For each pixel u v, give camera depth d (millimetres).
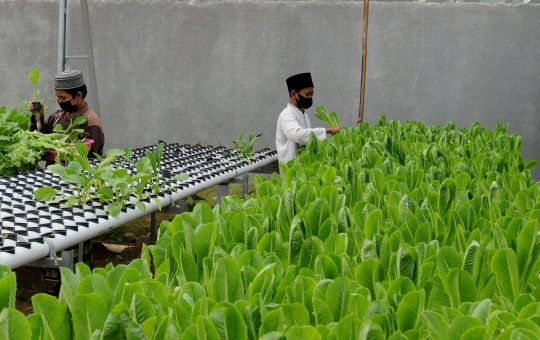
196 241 1838
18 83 8789
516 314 1467
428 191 2365
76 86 5367
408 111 7820
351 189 2725
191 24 8273
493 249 1750
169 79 8430
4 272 1467
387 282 1590
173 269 1850
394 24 7719
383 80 7848
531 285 1748
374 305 1321
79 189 3566
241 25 8133
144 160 3752
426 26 7629
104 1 8438
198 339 1224
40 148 4680
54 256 2814
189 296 1486
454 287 1525
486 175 3154
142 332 1172
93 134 5512
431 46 7648
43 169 4652
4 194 3738
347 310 1415
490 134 5191
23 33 8680
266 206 2350
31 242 2773
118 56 8516
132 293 1394
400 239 1862
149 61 8453
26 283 4676
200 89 8367
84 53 8547
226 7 8141
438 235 2117
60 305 1292
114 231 6000
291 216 2199
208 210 2166
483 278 1669
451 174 3158
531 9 7289
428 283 1553
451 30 7559
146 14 8359
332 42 7922
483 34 7465
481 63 7516
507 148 4234
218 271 1489
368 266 1618
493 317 1260
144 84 8508
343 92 7977
